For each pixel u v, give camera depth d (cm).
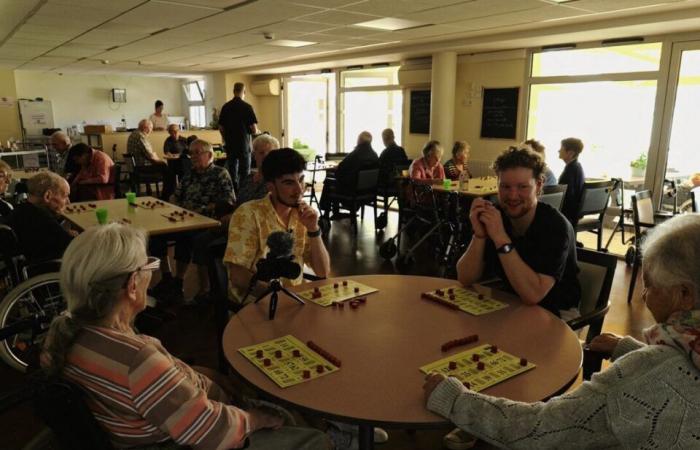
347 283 191
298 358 129
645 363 87
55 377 98
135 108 1344
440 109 695
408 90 798
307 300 172
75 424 98
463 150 566
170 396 100
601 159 608
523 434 97
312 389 114
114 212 350
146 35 611
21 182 435
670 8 435
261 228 202
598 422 90
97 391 98
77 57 851
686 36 506
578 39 561
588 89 603
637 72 549
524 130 653
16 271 268
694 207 386
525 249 185
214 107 1113
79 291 101
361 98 887
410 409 107
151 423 99
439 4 424
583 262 206
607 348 139
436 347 136
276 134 1073
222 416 106
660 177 550
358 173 568
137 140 747
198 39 638
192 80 1364
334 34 588
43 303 253
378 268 455
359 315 159
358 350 134
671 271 88
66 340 100
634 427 84
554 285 192
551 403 98
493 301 173
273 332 146
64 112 1243
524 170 182
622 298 373
